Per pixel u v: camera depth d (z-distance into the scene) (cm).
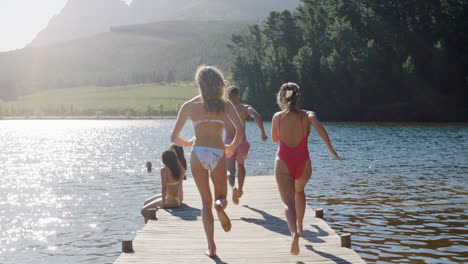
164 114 15075
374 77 7019
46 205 1272
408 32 7131
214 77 551
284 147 591
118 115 15738
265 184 1202
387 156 2316
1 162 2522
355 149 2723
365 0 7619
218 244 643
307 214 828
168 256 588
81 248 866
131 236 945
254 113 873
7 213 1173
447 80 6788
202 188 569
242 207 908
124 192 1474
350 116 7369
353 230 923
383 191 1347
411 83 6831
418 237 866
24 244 898
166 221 786
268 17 9338
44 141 4503
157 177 1830
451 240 843
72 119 14975
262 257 582
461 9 7275
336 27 7638
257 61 9181
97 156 2812
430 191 1335
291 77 8194
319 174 1725
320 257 578
